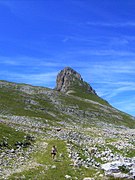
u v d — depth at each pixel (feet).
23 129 224.94
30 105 424.87
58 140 197.57
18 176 122.72
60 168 135.95
